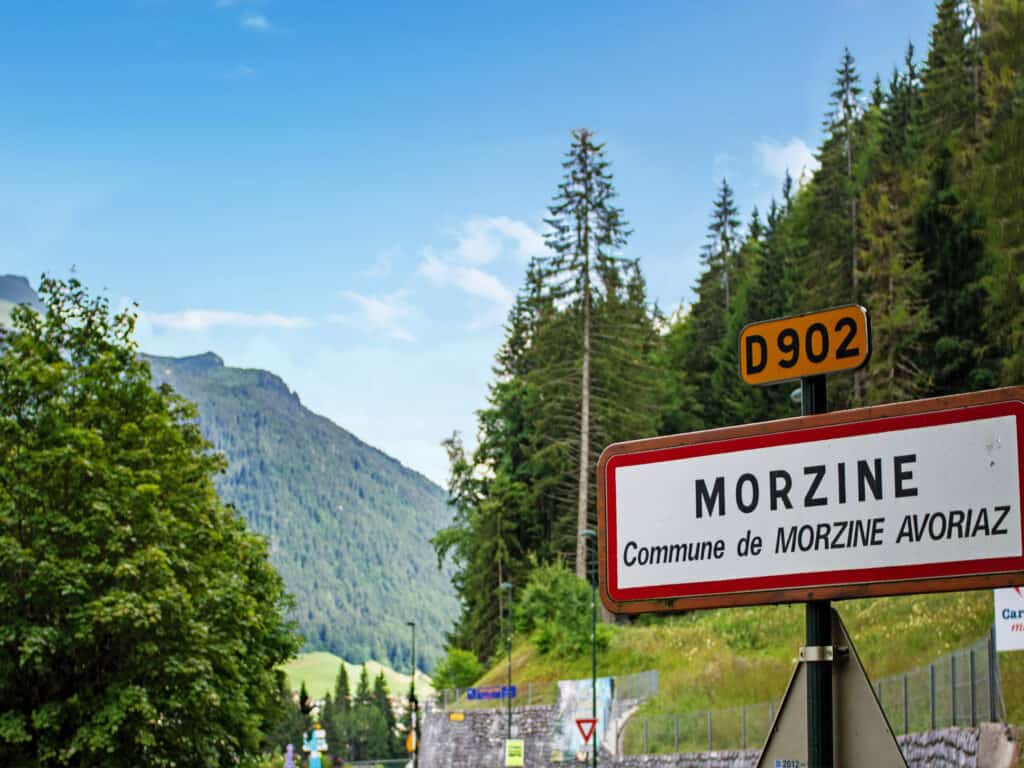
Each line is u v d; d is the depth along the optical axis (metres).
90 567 32.41
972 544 4.48
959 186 65.75
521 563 104.44
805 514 4.80
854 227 79.81
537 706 68.50
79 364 39.34
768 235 107.62
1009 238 50.84
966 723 27.44
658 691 58.41
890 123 84.94
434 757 78.94
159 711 33.94
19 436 34.22
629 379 87.69
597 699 62.75
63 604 32.28
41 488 33.78
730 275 112.12
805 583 4.75
